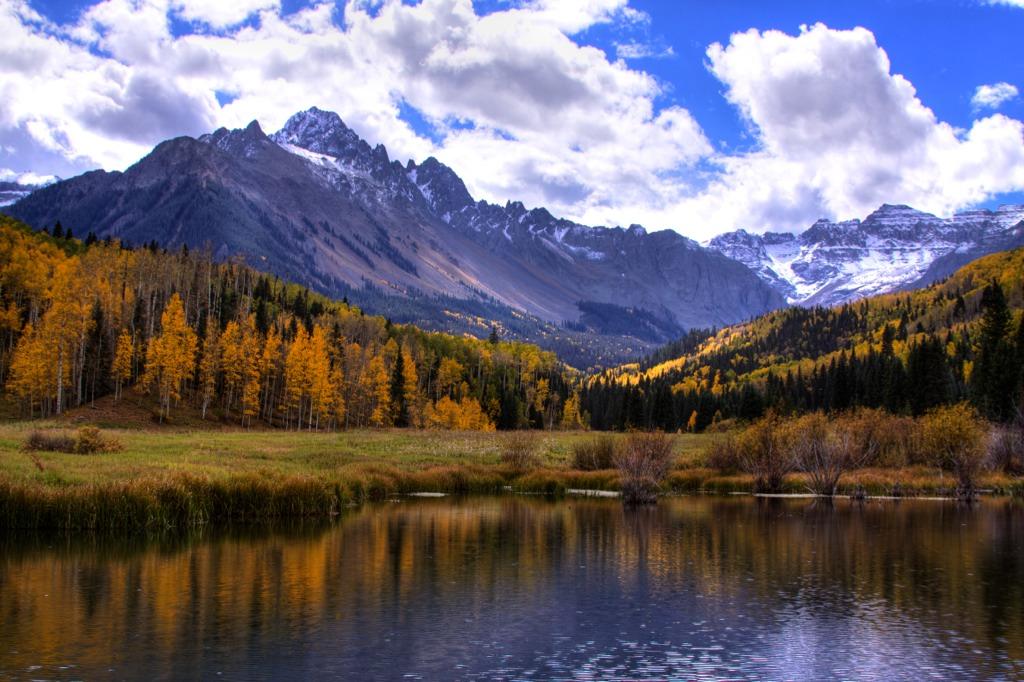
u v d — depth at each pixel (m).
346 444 86.94
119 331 125.81
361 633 26.45
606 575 35.69
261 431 114.75
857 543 44.22
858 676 22.86
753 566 37.97
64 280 118.31
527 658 24.25
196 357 126.44
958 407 75.81
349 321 173.50
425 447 87.88
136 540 41.28
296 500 51.12
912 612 29.77
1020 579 35.16
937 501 67.88
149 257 147.50
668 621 28.41
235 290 160.88
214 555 38.28
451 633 26.69
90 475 46.59
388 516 52.75
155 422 109.69
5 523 41.34
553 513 55.75
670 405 168.12
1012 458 82.88
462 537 44.88
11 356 113.12
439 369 173.88
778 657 24.56
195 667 22.95
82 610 28.55
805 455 71.94
